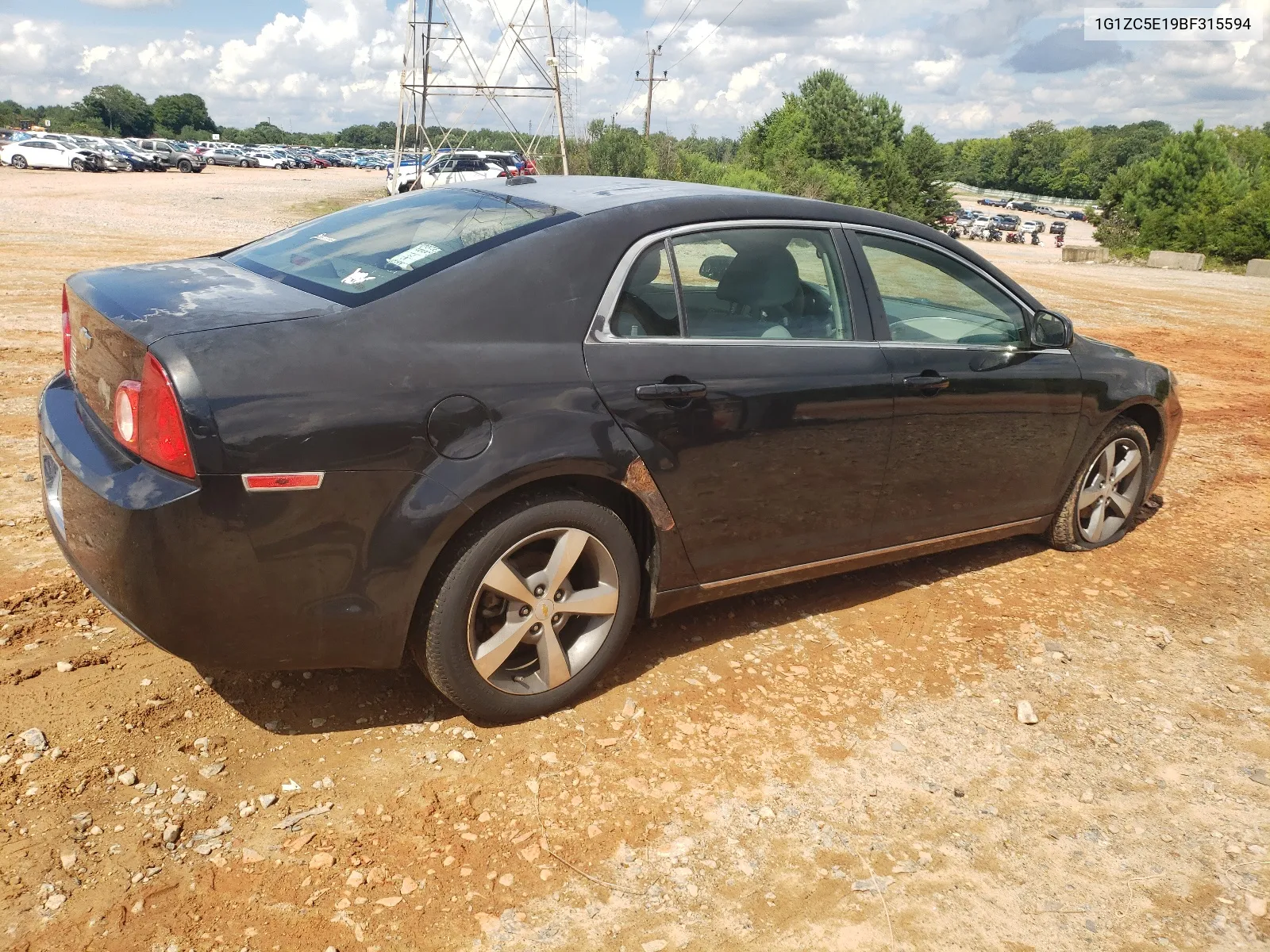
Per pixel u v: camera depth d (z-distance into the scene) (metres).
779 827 2.65
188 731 2.82
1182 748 3.19
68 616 3.39
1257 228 38.91
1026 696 3.45
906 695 3.38
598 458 2.86
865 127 65.31
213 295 2.72
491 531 2.73
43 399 3.04
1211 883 2.57
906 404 3.63
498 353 2.74
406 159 38.00
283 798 2.59
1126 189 50.50
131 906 2.18
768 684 3.37
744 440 3.21
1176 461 6.79
